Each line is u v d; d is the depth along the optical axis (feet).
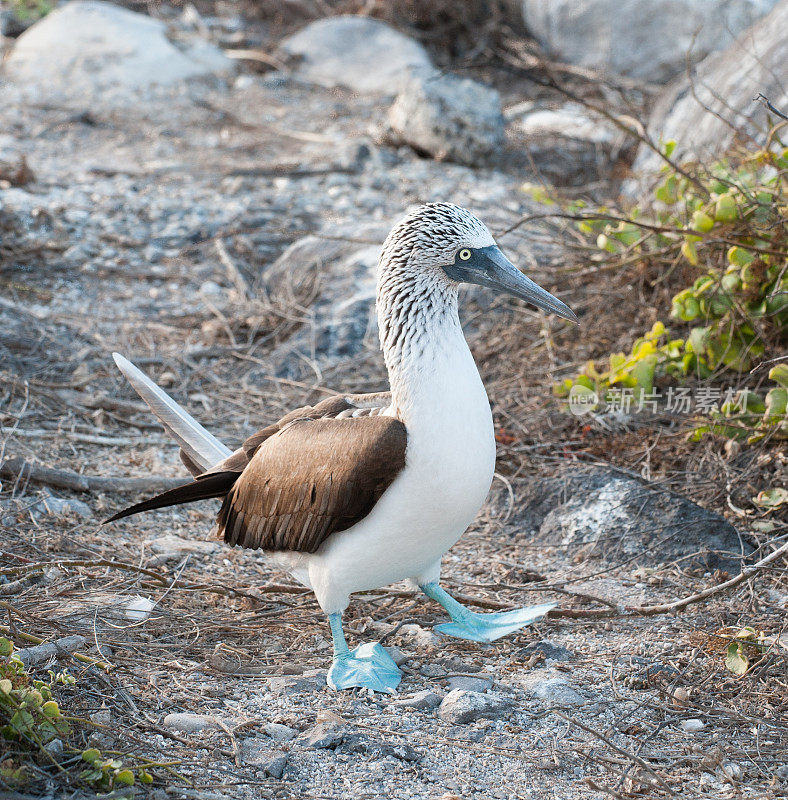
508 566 31.91
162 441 39.11
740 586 29.68
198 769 21.66
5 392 40.24
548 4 81.35
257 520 26.14
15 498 33.06
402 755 22.52
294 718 23.75
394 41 85.92
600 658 26.76
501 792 21.61
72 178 63.26
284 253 52.65
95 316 48.08
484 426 24.31
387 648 26.91
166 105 77.46
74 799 19.99
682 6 74.74
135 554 31.22
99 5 88.74
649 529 32.53
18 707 20.65
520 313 45.68
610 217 36.83
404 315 24.29
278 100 80.23
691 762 22.50
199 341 46.85
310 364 44.50
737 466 35.04
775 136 38.14
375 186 62.75
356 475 23.90
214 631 27.50
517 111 75.87
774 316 37.86
